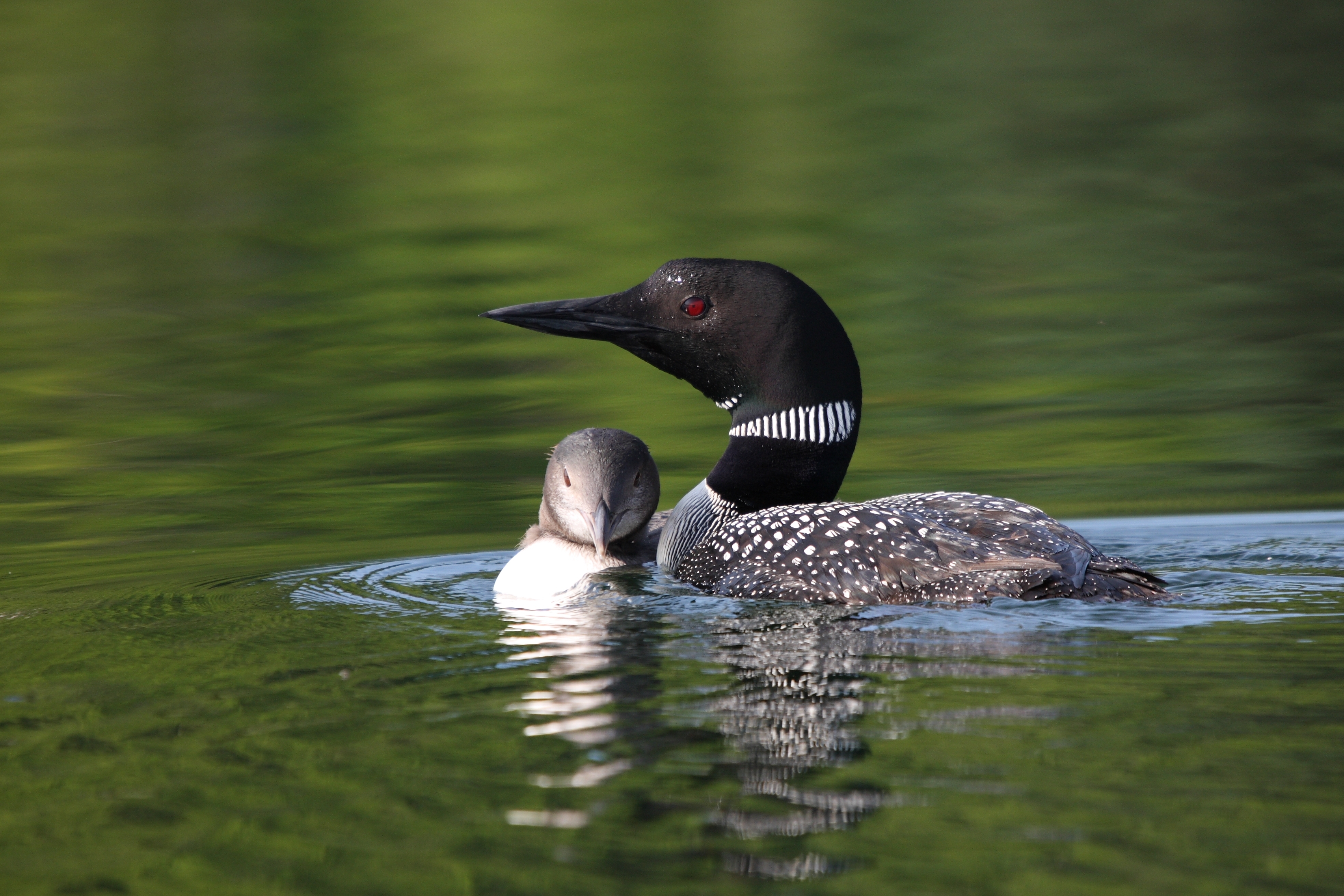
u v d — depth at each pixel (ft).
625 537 31.14
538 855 15.38
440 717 19.67
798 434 31.12
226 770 17.94
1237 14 124.47
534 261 65.41
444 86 105.40
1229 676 20.36
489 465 42.42
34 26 122.83
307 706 20.31
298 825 16.29
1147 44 116.57
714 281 31.04
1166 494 37.06
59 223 74.18
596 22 126.93
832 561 26.13
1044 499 37.09
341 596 28.14
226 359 53.72
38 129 94.27
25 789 17.49
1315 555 30.14
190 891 14.89
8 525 37.04
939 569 25.29
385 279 63.41
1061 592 24.93
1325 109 93.09
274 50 115.44
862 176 81.20
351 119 96.73
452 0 130.82
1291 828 15.42
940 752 17.72
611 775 17.37
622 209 74.95
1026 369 50.19
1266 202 73.51
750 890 14.47
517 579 28.48
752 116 96.48
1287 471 38.88
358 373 52.31
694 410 47.47
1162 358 50.75
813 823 15.84
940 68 109.60
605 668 21.77
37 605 27.86
